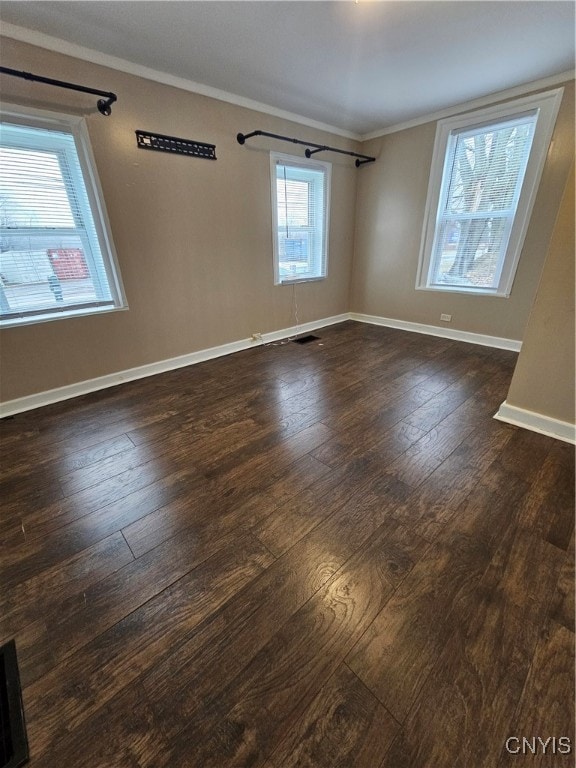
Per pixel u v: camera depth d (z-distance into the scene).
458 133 3.32
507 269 3.36
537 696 0.87
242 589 1.17
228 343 3.59
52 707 0.88
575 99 2.63
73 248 2.44
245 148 3.09
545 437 1.98
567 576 1.18
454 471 1.72
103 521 1.46
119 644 1.01
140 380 2.94
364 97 3.00
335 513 1.48
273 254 3.68
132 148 2.46
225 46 2.15
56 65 2.06
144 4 1.74
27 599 1.15
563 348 1.83
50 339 2.45
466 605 1.09
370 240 4.42
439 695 0.88
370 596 1.13
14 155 2.08
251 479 1.70
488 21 1.96
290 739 0.81
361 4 1.78
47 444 2.03
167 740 0.82
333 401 2.50
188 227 2.94
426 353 3.48
